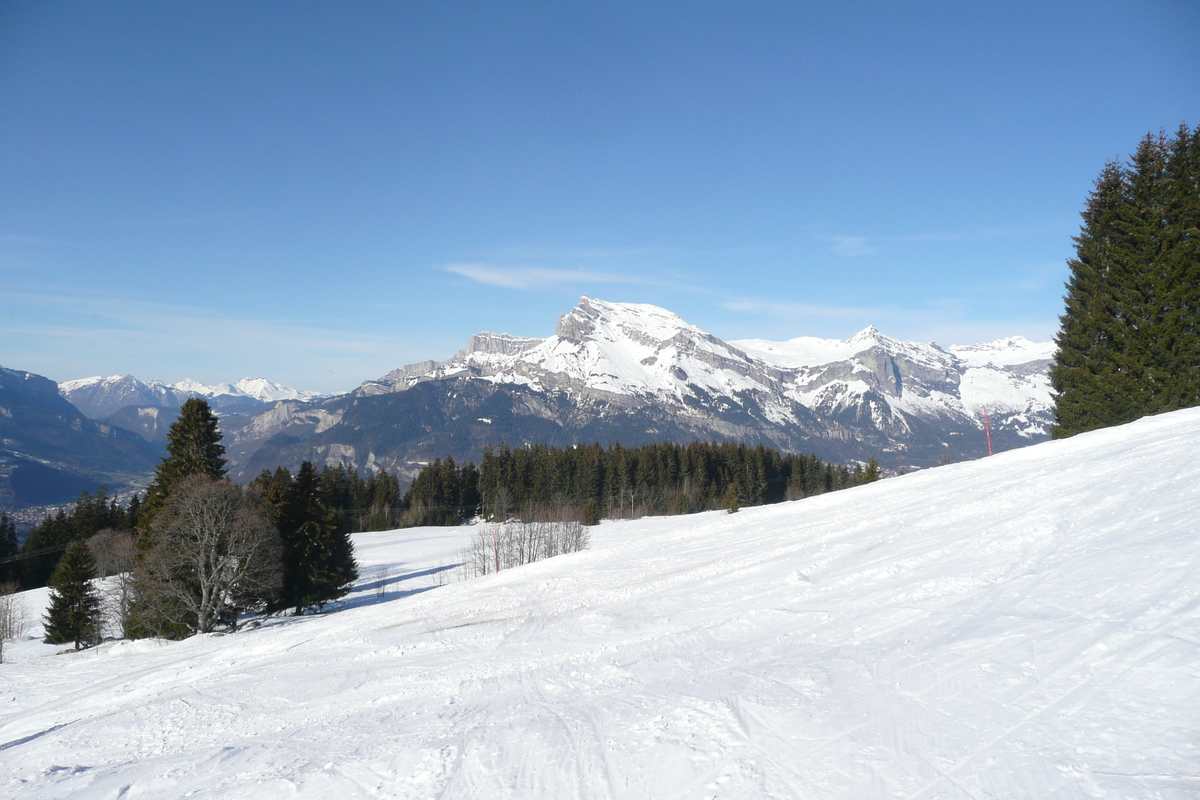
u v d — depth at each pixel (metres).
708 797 6.46
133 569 44.47
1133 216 38.31
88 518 91.12
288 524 44.50
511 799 7.20
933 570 14.06
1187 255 35.72
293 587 43.84
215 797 8.64
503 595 22.47
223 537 39.12
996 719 6.96
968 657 8.73
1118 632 8.35
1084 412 39.34
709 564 21.11
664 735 8.20
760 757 7.11
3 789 10.45
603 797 6.92
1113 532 13.30
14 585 72.19
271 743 11.00
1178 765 5.48
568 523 63.75
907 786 6.01
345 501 118.62
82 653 36.31
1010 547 14.28
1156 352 36.22
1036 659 8.17
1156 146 39.19
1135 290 37.38
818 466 134.25
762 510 32.75
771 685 9.26
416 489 126.12
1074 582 10.80
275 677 16.84
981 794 5.68
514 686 12.20
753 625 13.16
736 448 135.12
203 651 25.80
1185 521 12.50
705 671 10.79
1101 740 6.15
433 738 9.71
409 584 56.69
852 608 12.75
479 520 119.00
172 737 13.11
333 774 8.76
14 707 21.42
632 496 113.38
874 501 27.39
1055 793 5.49
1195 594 8.93
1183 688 6.69
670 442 141.00
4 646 46.41
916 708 7.60
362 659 17.17
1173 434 23.73
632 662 12.32
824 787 6.24
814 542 20.94
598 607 18.05
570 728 9.12
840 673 9.19
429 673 14.51
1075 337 40.28
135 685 20.69
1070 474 20.59
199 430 48.12
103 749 12.97
